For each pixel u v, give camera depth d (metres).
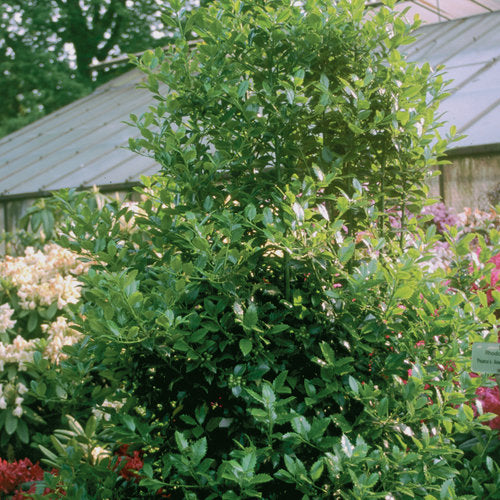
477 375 2.56
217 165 2.33
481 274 2.51
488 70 9.90
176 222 2.43
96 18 20.94
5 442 4.45
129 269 2.40
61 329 4.61
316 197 2.28
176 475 2.06
